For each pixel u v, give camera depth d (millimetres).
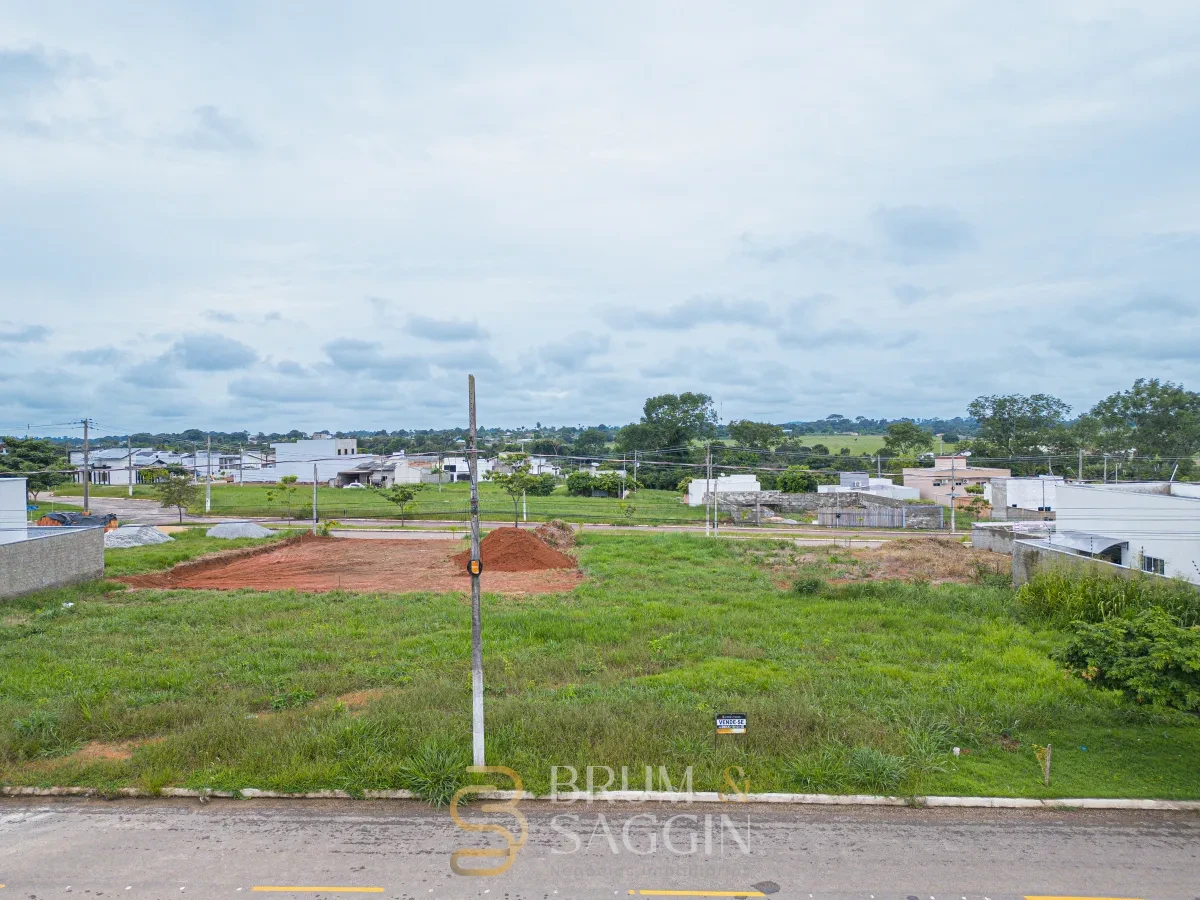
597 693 14070
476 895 7898
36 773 10742
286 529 46031
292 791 10211
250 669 15898
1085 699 14406
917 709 13461
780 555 35219
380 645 17938
